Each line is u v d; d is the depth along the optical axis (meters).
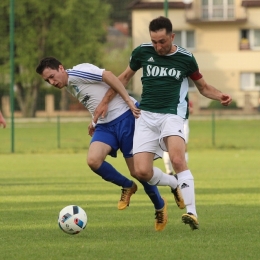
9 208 30.52
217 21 152.88
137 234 22.77
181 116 22.69
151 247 20.08
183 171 22.19
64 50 142.88
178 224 25.23
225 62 154.75
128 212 28.92
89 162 23.80
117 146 24.48
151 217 27.25
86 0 141.50
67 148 78.62
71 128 109.75
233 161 61.19
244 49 154.12
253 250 19.56
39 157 68.25
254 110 139.00
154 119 22.69
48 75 23.56
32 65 140.62
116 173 24.11
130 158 24.52
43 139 92.38
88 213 28.61
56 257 18.61
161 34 21.89
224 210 29.33
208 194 36.06
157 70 22.72
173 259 18.28
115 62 173.00
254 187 39.75
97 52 144.00
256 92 152.38
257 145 82.31
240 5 153.75
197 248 19.88
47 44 143.00
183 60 22.66
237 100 142.00
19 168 55.12
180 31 154.12
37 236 22.42
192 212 21.91
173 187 24.67
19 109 142.88
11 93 71.50
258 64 154.38
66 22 142.00
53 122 120.12
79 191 38.12
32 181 44.41
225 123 116.56
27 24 141.25
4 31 141.25
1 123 29.59
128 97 23.52
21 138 94.38
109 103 24.34
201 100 141.62
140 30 145.75
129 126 24.31
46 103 128.25
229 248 19.88
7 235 22.67
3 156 69.75
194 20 152.50
